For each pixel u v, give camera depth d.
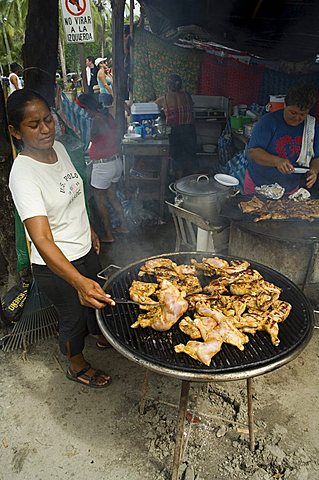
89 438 2.66
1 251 4.33
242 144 7.23
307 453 2.54
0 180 3.41
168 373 1.77
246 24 4.47
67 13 5.38
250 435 2.51
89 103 4.81
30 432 2.71
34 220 2.08
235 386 3.05
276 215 3.12
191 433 2.67
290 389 3.03
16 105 2.04
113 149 5.01
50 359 3.35
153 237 5.61
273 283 2.54
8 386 3.09
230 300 2.32
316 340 3.54
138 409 2.86
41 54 3.31
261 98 8.34
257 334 2.08
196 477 2.40
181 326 2.07
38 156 2.25
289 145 3.57
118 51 6.34
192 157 7.65
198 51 8.04
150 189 6.81
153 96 8.37
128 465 2.48
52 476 2.42
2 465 2.49
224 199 3.51
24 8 18.67
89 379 3.04
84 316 2.75
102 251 5.22
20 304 3.59
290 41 4.89
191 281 2.49
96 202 5.22
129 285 2.50
